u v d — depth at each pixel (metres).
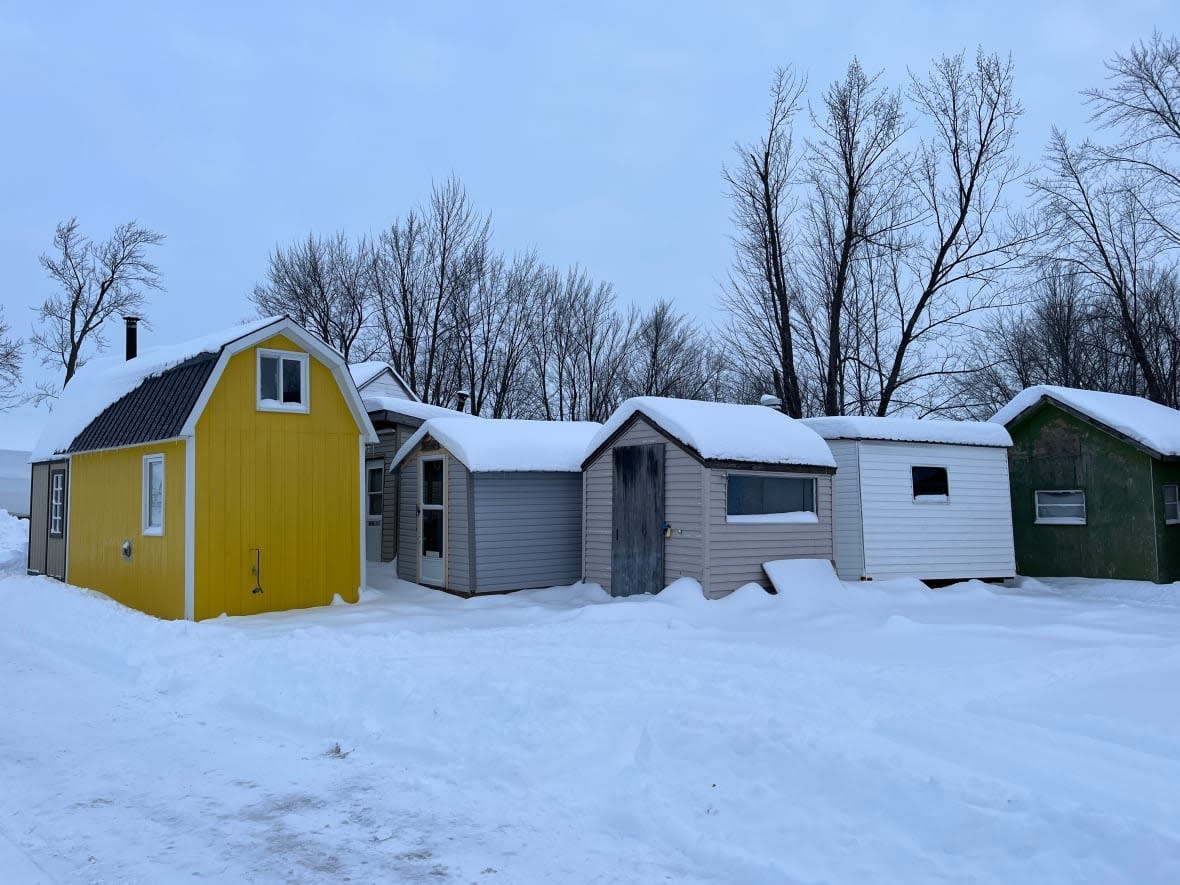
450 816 5.27
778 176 28.44
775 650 9.05
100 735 7.04
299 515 13.67
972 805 4.73
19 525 28.81
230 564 12.88
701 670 8.12
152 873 4.54
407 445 16.59
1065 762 5.41
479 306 38.09
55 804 5.54
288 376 13.81
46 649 10.59
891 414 27.64
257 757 6.47
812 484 14.27
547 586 15.52
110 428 14.83
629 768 5.73
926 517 15.80
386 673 7.89
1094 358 31.62
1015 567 18.03
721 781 5.41
